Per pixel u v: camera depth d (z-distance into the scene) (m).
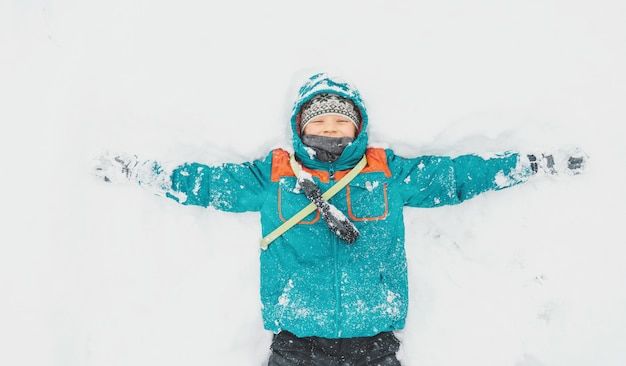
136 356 2.28
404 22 2.46
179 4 2.48
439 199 2.28
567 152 2.26
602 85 2.41
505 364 2.27
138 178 2.21
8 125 2.35
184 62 2.44
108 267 2.34
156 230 2.38
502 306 2.34
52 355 2.20
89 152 2.36
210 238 2.41
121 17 2.47
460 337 2.31
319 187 2.21
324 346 2.13
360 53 2.45
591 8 2.48
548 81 2.42
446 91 2.42
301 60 2.45
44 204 2.29
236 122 2.40
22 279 2.24
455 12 2.47
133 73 2.42
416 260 2.43
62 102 2.37
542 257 2.34
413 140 2.40
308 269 2.12
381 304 2.10
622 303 2.28
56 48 2.45
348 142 2.21
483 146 2.42
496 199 2.41
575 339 2.27
